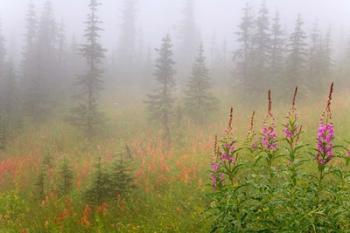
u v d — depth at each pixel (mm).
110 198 12781
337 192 6262
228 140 7176
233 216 6594
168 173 15750
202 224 10086
